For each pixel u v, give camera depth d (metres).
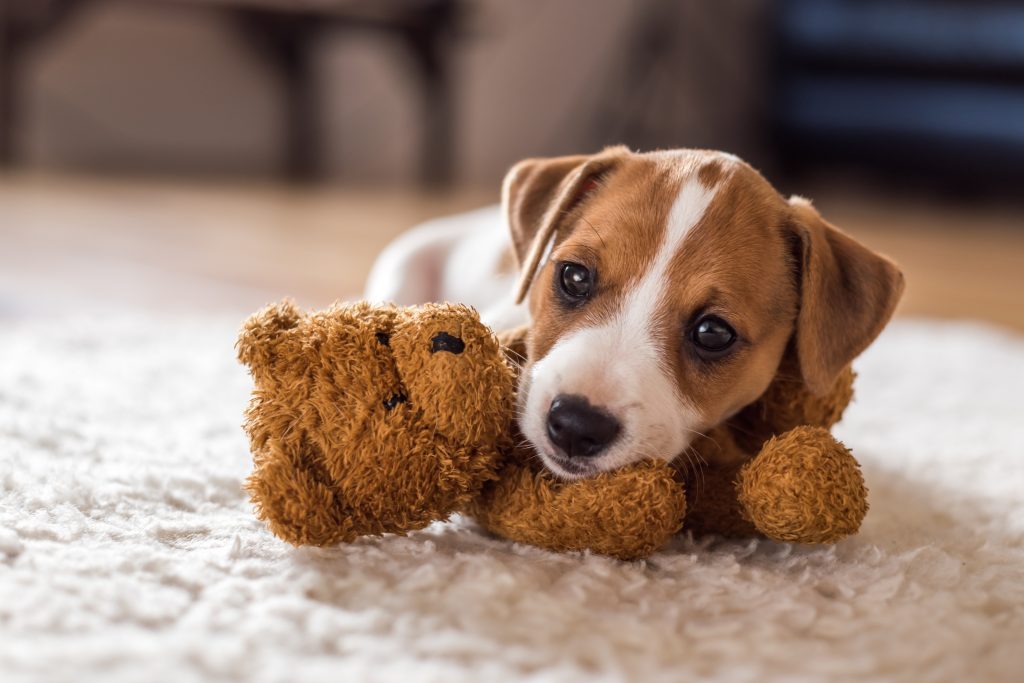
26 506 0.43
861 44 1.91
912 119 1.88
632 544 0.42
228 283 0.90
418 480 0.41
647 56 2.17
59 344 0.65
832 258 0.48
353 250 1.11
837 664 0.37
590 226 0.47
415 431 0.41
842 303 0.48
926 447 0.57
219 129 1.95
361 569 0.40
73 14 1.62
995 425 0.62
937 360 0.74
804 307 0.47
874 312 0.48
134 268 0.94
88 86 1.80
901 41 1.87
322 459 0.41
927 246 1.42
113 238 1.10
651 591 0.40
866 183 2.17
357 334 0.41
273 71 1.98
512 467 0.43
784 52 1.99
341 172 2.05
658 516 0.42
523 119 2.18
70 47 1.78
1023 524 0.48
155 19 1.85
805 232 0.48
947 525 0.48
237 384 0.59
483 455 0.42
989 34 1.80
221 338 0.68
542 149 2.22
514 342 0.48
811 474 0.42
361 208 1.53
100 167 1.83
